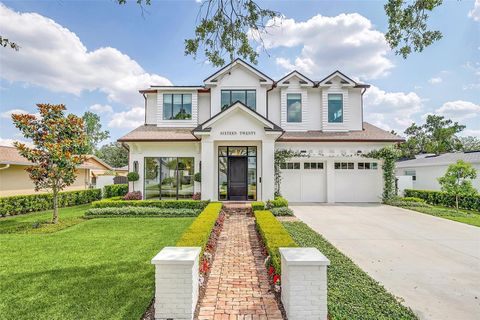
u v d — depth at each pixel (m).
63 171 10.35
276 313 3.95
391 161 15.34
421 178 20.98
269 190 13.38
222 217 10.61
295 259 3.64
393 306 3.86
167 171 14.84
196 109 16.17
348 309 3.74
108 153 50.91
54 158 9.91
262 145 13.52
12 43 5.42
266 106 15.83
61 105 10.48
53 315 3.77
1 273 5.29
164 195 14.79
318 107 16.80
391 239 7.93
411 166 21.67
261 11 5.05
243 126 13.57
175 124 16.17
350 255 6.47
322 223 10.20
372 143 15.56
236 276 5.34
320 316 3.57
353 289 4.39
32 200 13.65
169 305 3.65
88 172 21.80
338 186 15.97
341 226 9.68
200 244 5.29
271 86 16.28
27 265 5.75
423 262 6.00
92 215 11.66
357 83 16.59
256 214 9.45
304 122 16.41
